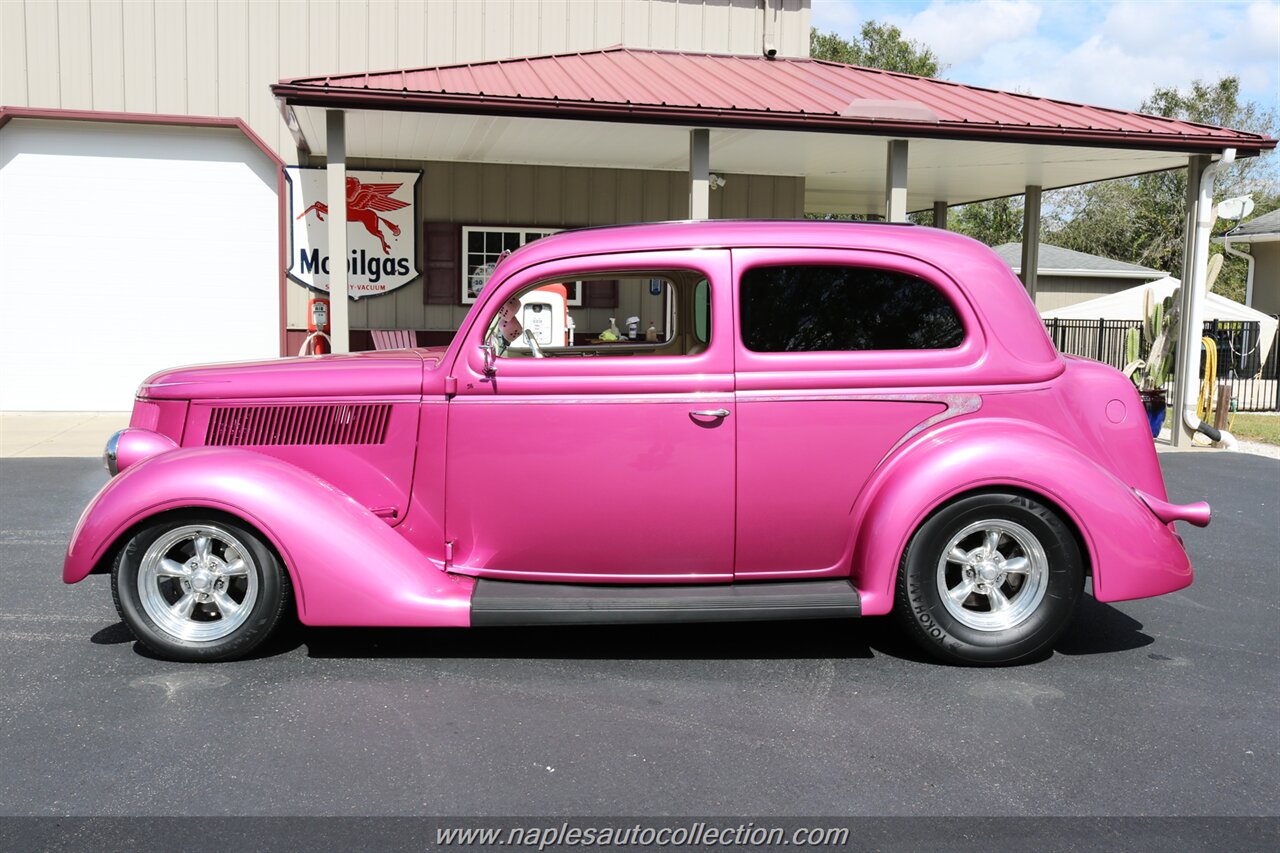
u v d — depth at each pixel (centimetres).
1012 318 421
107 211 1233
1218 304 1967
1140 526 409
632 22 1374
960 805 303
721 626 478
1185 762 334
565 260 420
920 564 408
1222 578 576
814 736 352
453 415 417
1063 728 361
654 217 1355
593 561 421
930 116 1005
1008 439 404
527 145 1150
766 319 414
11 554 596
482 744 342
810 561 424
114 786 310
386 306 1294
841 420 413
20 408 1239
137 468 407
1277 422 1391
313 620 402
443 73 1042
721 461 412
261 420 429
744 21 1409
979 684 404
